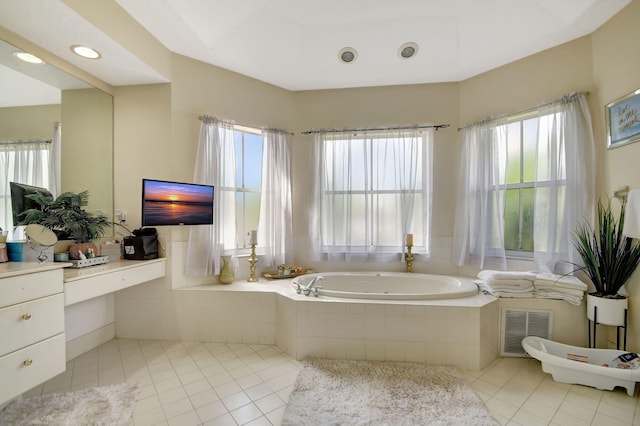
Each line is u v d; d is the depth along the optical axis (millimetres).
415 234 3160
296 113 3283
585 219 2266
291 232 3170
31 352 1439
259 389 1871
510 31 2395
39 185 2053
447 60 2773
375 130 3109
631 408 1679
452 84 3096
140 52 2211
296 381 1937
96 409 1664
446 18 2475
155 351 2393
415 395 1779
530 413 1641
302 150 3279
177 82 2617
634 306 2008
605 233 2062
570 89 2402
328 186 3188
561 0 2055
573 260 2316
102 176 2533
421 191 3139
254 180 3152
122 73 2412
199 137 2691
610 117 2137
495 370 2098
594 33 2273
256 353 2367
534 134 2646
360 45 2711
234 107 2938
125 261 2342
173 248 2590
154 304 2598
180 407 1691
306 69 2936
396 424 1535
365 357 2229
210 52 2617
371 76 3020
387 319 2201
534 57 2600
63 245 2207
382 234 3145
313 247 3172
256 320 2543
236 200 2967
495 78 2836
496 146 2754
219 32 2414
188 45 2508
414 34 2604
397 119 3162
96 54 2127
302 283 2760
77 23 1780
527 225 2672
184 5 2111
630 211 1882
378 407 1668
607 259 2045
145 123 2602
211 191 2650
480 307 2098
